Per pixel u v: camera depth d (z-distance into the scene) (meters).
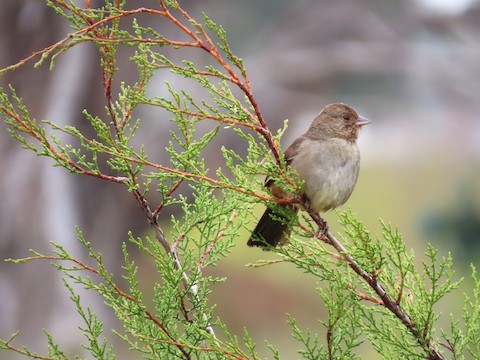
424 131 22.44
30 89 16.48
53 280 16.50
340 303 5.06
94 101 16.80
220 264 19.11
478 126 21.64
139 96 5.53
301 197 5.99
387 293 5.68
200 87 18.22
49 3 5.44
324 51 20.30
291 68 19.97
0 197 16.55
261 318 17.83
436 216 14.56
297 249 5.78
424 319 5.46
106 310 16.72
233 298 18.16
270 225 6.61
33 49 16.39
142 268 18.12
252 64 20.00
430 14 20.70
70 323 16.22
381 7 20.66
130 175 5.72
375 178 23.72
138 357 16.09
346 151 7.61
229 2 19.88
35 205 16.66
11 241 16.58
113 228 17.48
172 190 5.98
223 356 5.27
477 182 15.29
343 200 7.68
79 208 17.12
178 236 6.13
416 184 23.08
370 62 20.34
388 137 24.25
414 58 20.56
